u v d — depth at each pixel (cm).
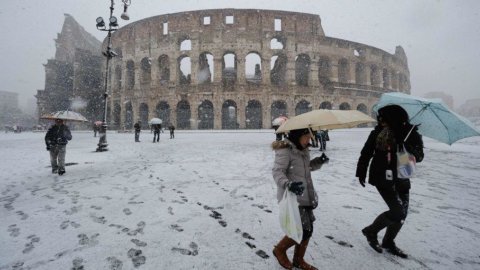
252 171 856
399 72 5034
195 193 604
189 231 396
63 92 5950
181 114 4541
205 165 973
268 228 407
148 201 545
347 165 965
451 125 324
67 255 324
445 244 349
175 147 1633
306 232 286
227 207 506
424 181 713
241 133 3078
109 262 307
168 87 4012
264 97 3900
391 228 317
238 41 3922
